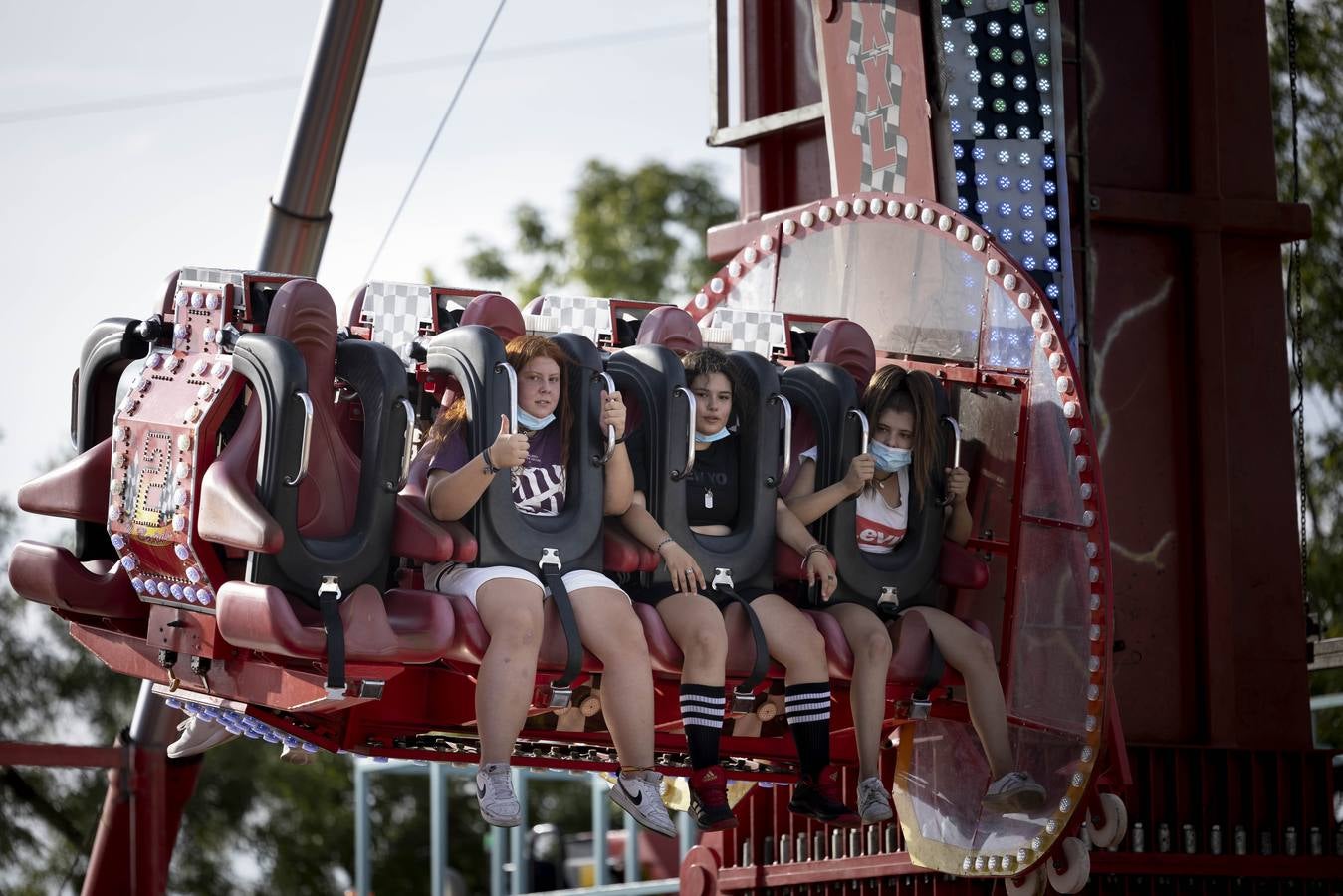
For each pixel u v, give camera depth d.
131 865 11.45
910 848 9.89
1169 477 11.47
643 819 7.96
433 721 8.91
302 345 7.79
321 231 13.77
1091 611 8.58
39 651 41.19
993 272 9.30
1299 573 11.67
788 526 8.73
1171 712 11.18
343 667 7.41
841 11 10.97
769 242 11.12
